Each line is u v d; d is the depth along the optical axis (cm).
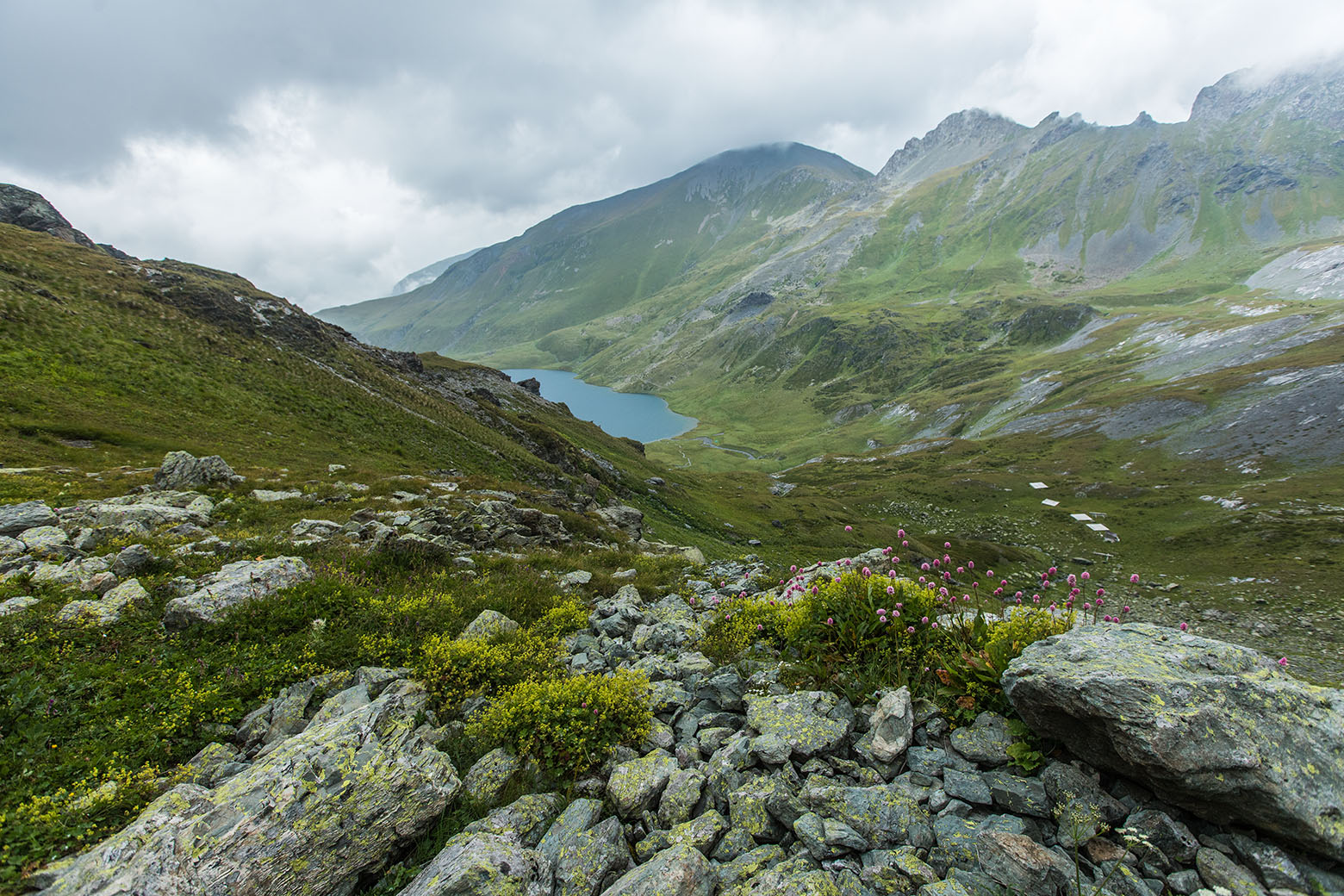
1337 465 9781
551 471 7206
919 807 571
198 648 930
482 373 13875
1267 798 473
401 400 7481
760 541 8144
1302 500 8812
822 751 654
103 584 1134
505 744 710
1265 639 5612
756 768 665
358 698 792
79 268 6391
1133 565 8219
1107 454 13062
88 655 865
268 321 7494
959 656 750
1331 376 11944
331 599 1135
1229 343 17425
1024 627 762
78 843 508
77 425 3641
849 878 497
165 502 2127
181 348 5744
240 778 552
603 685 783
